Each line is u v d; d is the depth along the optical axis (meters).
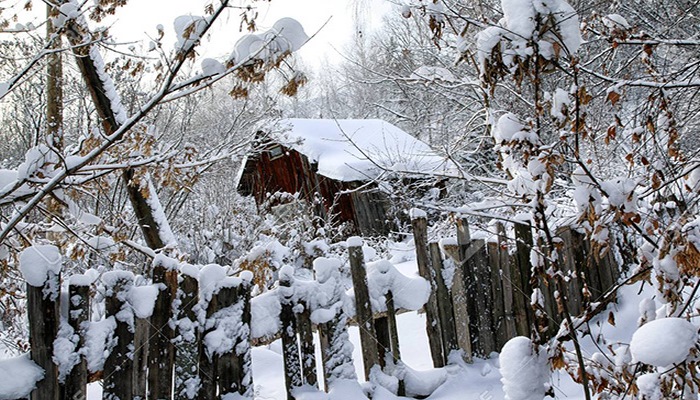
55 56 4.64
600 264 3.92
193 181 4.04
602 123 4.72
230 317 2.46
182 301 2.35
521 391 2.05
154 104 2.57
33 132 7.46
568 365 2.14
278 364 3.46
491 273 3.47
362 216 12.33
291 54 2.40
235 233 9.20
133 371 2.20
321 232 8.67
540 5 1.91
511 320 3.47
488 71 1.99
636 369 1.92
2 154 8.34
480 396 2.84
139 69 3.40
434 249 3.28
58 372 2.01
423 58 7.84
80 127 7.92
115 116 4.69
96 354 2.11
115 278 2.21
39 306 2.00
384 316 2.96
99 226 3.79
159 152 3.88
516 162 2.35
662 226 2.17
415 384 2.91
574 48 2.00
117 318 2.20
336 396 2.58
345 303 2.81
